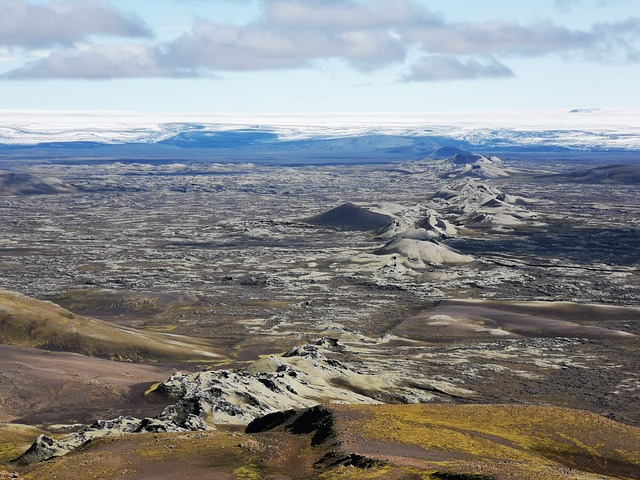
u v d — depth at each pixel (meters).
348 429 91.12
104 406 148.88
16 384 154.00
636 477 89.06
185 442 92.19
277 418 108.56
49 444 108.44
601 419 104.12
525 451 89.88
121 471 81.19
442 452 83.94
